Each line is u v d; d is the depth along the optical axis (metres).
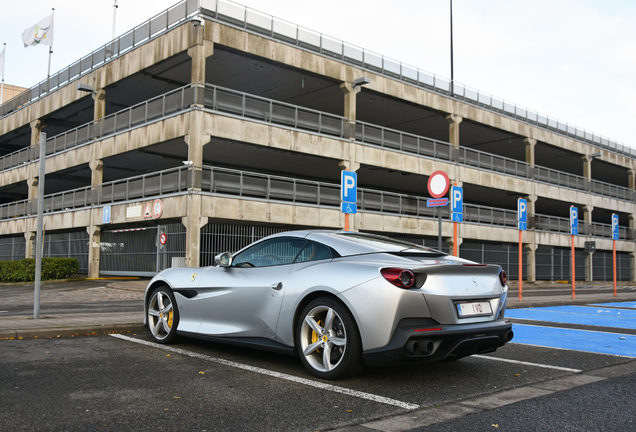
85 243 28.02
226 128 21.89
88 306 12.85
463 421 3.77
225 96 22.55
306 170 29.73
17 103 35.09
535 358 6.30
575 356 6.46
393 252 5.25
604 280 42.69
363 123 27.02
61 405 3.94
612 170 47.31
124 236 25.70
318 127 25.36
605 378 5.21
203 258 21.84
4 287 21.05
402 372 5.34
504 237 33.81
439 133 36.09
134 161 27.98
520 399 4.38
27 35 32.41
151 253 24.08
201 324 6.22
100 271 26.95
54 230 30.27
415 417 3.85
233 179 22.28
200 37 21.52
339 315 4.82
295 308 5.21
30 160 33.12
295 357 5.97
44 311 11.09
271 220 22.95
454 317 4.77
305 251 5.58
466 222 31.56
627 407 4.16
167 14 23.12
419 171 29.28
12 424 3.49
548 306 14.95
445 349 4.69
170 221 23.11
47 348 6.19
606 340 7.90
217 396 4.30
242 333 5.72
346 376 4.86
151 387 4.53
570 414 3.96
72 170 30.34
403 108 30.59
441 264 4.80
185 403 4.09
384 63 28.31
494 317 5.19
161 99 23.11
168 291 6.66
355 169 26.27
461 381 5.01
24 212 33.03
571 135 40.28
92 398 4.14
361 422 3.72
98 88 27.25
